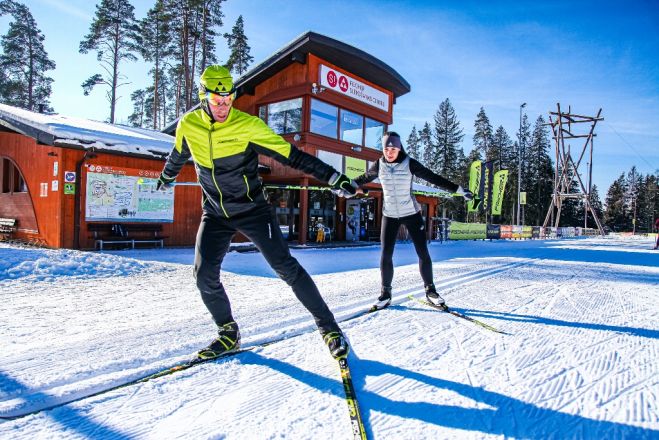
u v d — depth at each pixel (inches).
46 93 1443.2
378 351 108.5
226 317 104.8
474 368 97.3
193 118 93.3
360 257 404.8
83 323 135.8
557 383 89.4
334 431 67.2
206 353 100.7
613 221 3038.9
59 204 380.8
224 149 91.0
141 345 112.2
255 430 67.3
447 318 145.9
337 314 150.4
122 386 85.3
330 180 95.8
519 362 102.0
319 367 96.3
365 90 613.0
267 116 575.5
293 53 515.8
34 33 1412.4
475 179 888.3
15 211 452.4
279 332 125.7
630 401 81.4
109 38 1166.3
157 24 1208.2
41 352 105.2
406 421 71.5
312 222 637.3
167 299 178.4
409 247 586.2
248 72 559.8
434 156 2079.2
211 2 1116.5
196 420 70.5
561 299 189.9
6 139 470.3
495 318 148.4
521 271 302.4
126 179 424.8
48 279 217.5
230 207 97.3
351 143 595.5
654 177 3193.9
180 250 417.1
